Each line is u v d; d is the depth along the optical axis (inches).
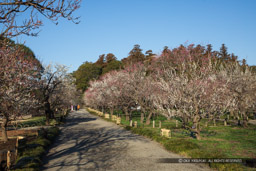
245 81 1087.6
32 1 299.1
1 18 295.1
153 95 1082.7
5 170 362.9
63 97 1448.1
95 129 1026.7
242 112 1015.6
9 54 491.2
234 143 596.1
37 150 512.1
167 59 1123.3
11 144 616.1
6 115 630.5
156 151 544.1
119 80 1385.3
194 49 961.5
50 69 1238.9
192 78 714.2
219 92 717.3
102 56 4254.4
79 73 3700.8
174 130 903.7
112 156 497.0
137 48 2476.6
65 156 503.5
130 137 780.0
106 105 1809.8
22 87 644.1
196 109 665.6
